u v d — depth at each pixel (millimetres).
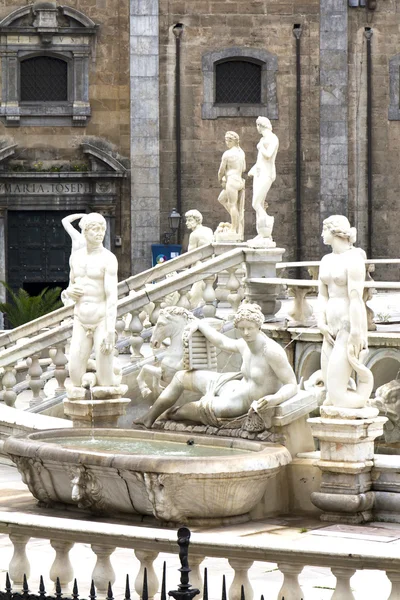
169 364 22453
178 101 54969
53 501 19469
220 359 29109
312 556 12797
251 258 30547
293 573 13094
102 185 54688
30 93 54625
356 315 18391
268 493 18703
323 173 55469
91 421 21906
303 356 27625
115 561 16172
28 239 55188
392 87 55719
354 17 55469
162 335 22453
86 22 54312
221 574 15609
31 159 54594
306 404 19391
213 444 19516
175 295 31719
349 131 55688
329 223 18672
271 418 19250
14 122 54406
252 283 30219
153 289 29547
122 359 30516
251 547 13078
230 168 36031
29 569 14617
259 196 30719
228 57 55125
